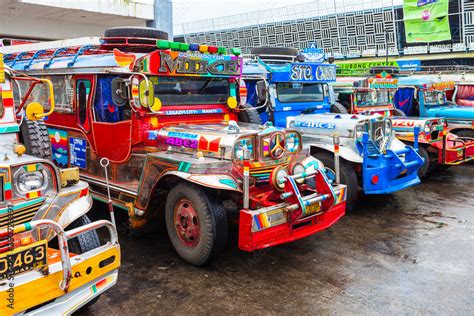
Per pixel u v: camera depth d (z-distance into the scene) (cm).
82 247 377
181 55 555
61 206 361
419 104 1116
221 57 599
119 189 564
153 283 452
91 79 584
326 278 466
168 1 1557
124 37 588
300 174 494
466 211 704
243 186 462
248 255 523
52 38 1547
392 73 1297
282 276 470
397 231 610
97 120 589
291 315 394
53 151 686
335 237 587
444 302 416
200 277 466
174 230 504
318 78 888
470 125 1048
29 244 321
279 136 505
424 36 2461
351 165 687
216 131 529
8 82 436
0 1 1293
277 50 989
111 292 433
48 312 311
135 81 529
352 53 2770
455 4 2405
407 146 751
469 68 1521
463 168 1059
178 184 490
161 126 560
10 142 432
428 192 827
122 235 583
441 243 564
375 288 444
